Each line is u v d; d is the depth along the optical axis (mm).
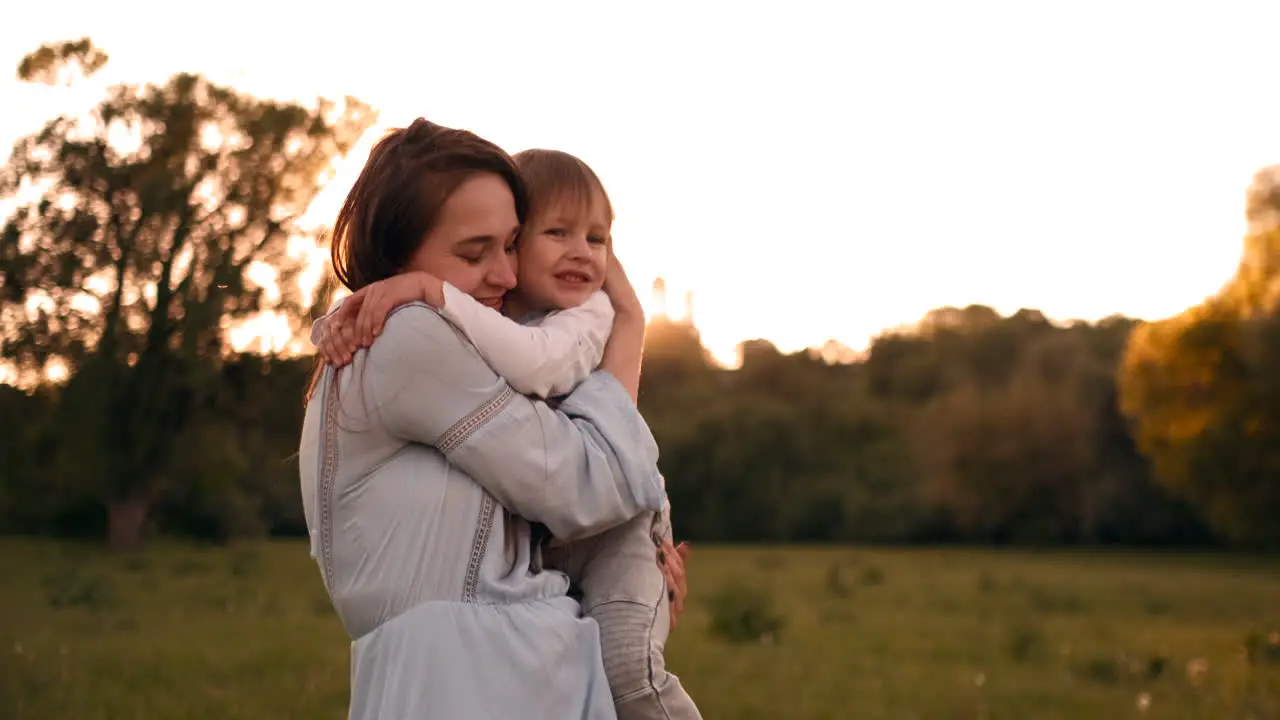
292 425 36250
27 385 33344
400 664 1907
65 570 22047
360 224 2105
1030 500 51281
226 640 13609
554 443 1988
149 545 35656
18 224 32156
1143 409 42219
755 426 53750
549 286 2213
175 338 32812
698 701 10398
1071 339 57031
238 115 33281
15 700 9211
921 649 14453
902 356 64938
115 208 32562
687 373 63781
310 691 10016
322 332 2100
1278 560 41906
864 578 25594
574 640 1999
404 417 1952
